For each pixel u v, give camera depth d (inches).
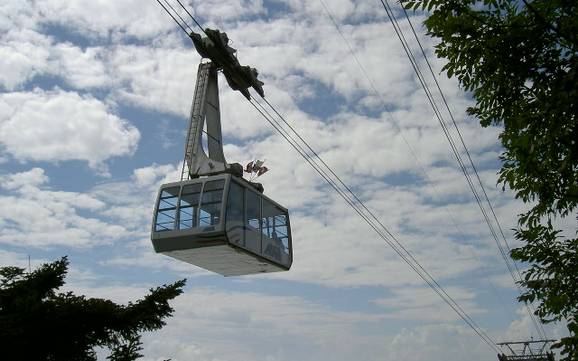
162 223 918.4
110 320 588.7
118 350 589.0
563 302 301.1
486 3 249.8
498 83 244.8
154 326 612.4
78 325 581.0
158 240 914.1
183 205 916.6
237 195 931.3
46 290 609.6
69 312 569.9
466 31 247.8
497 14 249.8
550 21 233.0
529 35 231.1
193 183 928.9
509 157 286.4
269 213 1035.3
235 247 900.6
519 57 233.6
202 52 1099.3
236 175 1008.2
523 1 224.4
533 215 297.0
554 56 231.3
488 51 240.7
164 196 940.6
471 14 252.2
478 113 263.3
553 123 223.8
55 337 574.6
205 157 1039.0
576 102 214.5
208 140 1078.4
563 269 305.3
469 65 252.5
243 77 1154.0
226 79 1139.3
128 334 596.4
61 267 621.6
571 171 247.8
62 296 599.8
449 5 254.2
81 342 587.5
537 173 262.2
